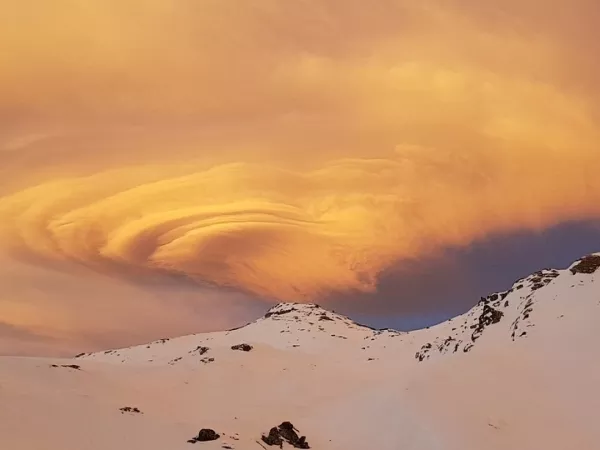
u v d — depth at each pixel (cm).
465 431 4875
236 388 9031
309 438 5872
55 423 4775
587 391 5534
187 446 4766
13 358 7444
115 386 7544
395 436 5312
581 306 7062
